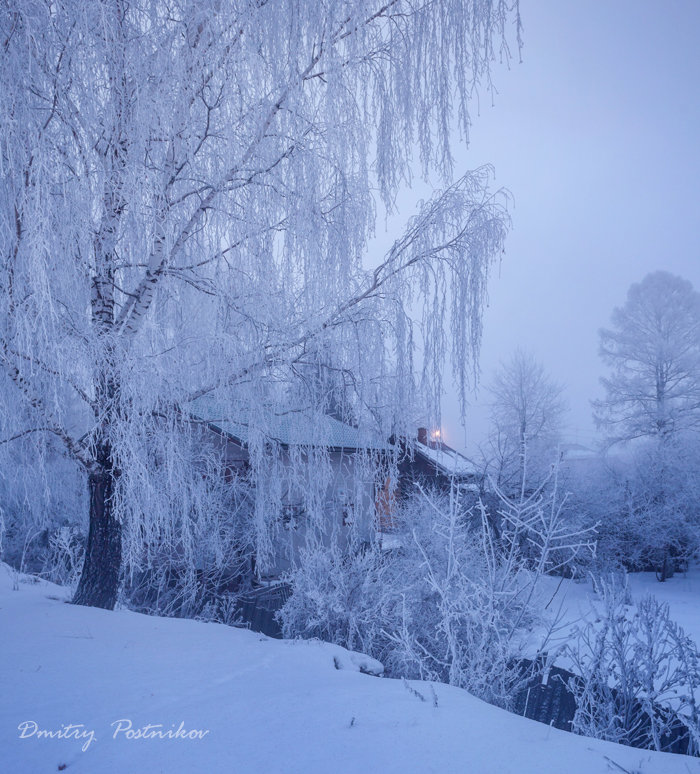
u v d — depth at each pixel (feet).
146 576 32.30
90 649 15.71
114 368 18.22
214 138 19.83
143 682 13.00
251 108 19.22
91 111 16.89
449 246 22.38
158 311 21.39
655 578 70.90
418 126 22.74
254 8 18.71
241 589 33.40
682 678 14.26
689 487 69.46
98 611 20.43
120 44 17.25
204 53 18.57
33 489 22.04
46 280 15.08
